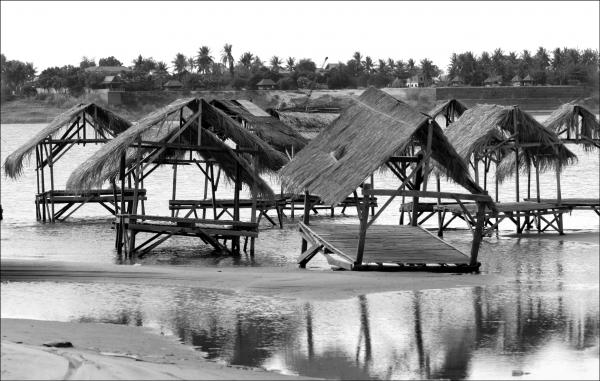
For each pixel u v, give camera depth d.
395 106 30.67
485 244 36.28
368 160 28.38
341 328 21.00
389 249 28.88
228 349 19.16
